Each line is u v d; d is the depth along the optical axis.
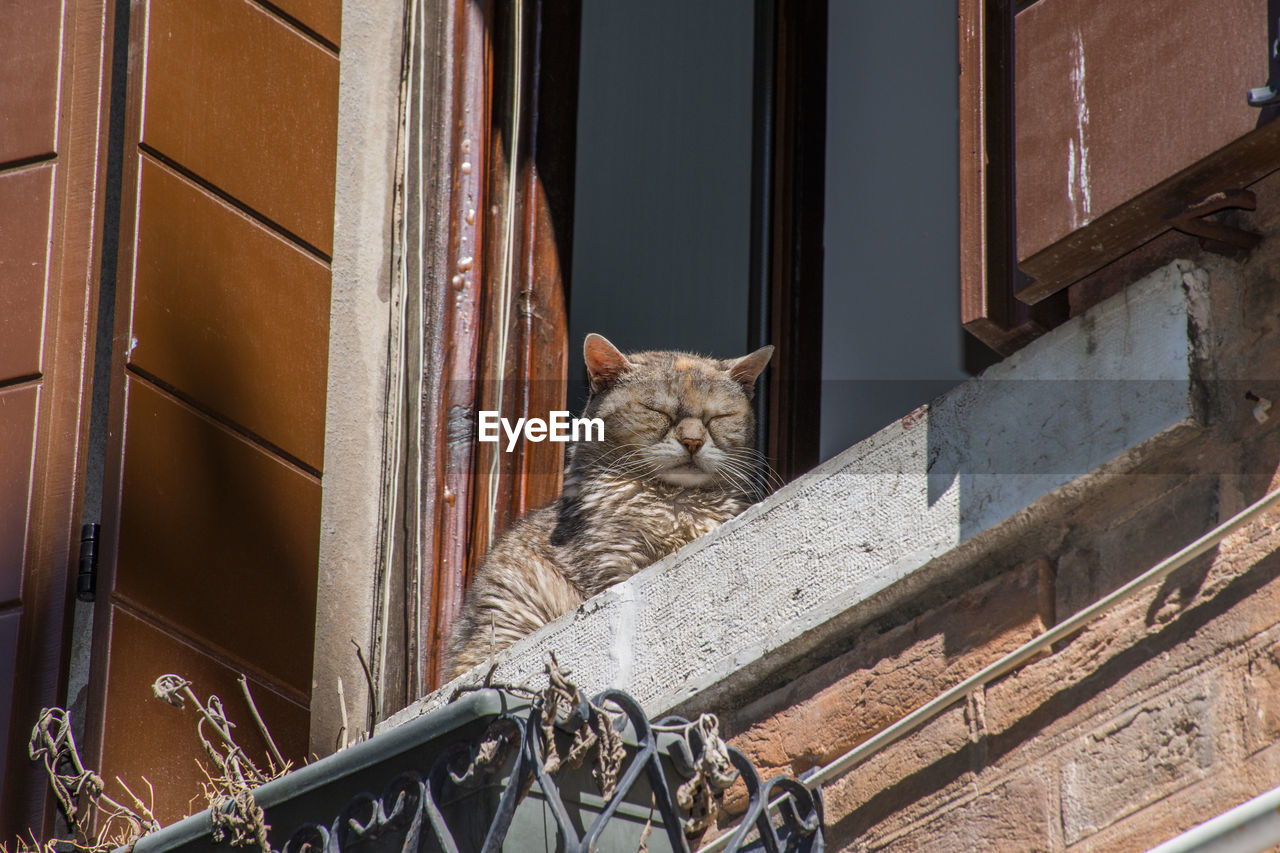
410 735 3.82
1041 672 3.66
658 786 3.75
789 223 7.34
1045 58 3.86
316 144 7.11
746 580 4.46
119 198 6.60
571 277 7.36
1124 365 3.61
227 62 6.90
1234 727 3.24
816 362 7.35
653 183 7.50
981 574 3.90
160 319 6.32
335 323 7.08
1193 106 3.50
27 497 5.93
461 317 7.07
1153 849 2.94
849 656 4.18
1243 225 3.62
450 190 7.23
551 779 3.54
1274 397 3.42
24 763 5.54
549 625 5.12
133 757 5.70
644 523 6.92
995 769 3.69
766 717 4.35
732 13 7.43
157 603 5.95
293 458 6.59
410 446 6.92
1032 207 3.82
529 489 7.14
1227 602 3.33
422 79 7.41
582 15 7.65
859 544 4.14
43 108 6.47
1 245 6.28
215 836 4.25
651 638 4.70
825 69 7.35
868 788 3.97
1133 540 3.59
